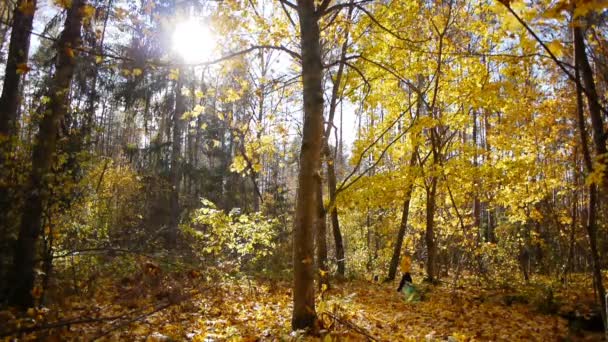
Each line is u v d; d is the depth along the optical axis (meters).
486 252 14.34
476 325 7.19
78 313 5.47
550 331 6.86
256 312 6.81
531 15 2.23
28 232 5.63
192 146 28.12
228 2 6.75
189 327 5.49
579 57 3.13
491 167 11.09
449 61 10.52
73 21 6.27
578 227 12.68
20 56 6.62
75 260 7.20
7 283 5.53
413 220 16.36
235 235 10.43
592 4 1.98
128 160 21.92
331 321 5.57
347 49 10.43
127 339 4.71
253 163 8.28
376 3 9.97
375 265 17.73
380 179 10.41
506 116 11.55
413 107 12.28
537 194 11.88
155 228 16.52
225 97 7.93
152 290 6.59
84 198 7.38
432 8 10.44
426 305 9.08
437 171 10.51
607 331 3.74
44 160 5.83
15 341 3.96
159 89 20.56
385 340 5.46
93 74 13.90
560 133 11.60
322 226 11.98
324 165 14.27
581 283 12.12
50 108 5.99
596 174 2.98
